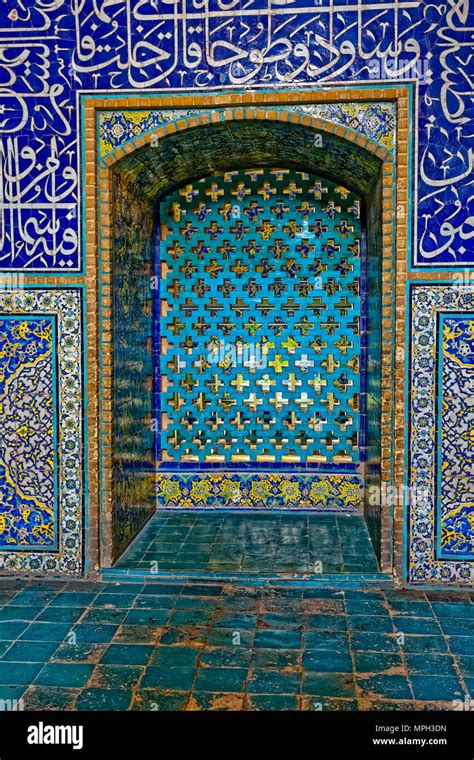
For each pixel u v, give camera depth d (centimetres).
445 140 357
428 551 371
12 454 385
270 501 500
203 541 436
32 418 383
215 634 320
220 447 502
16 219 378
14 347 381
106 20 370
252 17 364
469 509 368
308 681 279
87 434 381
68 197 375
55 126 373
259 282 495
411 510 371
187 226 494
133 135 374
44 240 377
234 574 381
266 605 352
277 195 488
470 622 332
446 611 344
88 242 375
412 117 357
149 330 483
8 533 389
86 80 371
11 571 390
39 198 376
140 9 368
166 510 503
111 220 383
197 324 499
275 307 494
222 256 495
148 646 309
